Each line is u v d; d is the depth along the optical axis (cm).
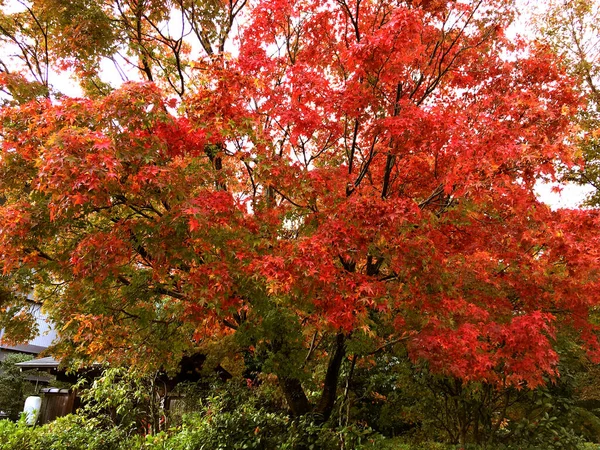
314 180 501
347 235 435
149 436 822
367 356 768
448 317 470
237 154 514
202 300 443
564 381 752
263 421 742
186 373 1125
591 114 1176
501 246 486
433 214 485
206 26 688
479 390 764
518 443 738
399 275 463
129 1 660
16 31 667
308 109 488
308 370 670
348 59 468
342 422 768
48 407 1463
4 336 602
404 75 545
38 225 434
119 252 437
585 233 482
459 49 625
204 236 445
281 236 551
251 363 1000
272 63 554
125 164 404
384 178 580
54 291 639
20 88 512
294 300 494
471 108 557
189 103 512
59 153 348
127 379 962
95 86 649
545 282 502
